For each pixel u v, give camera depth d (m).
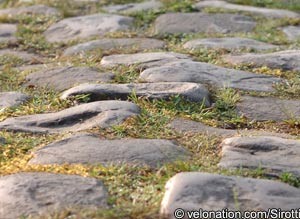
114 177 3.08
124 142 3.48
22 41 5.89
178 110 3.97
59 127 3.78
